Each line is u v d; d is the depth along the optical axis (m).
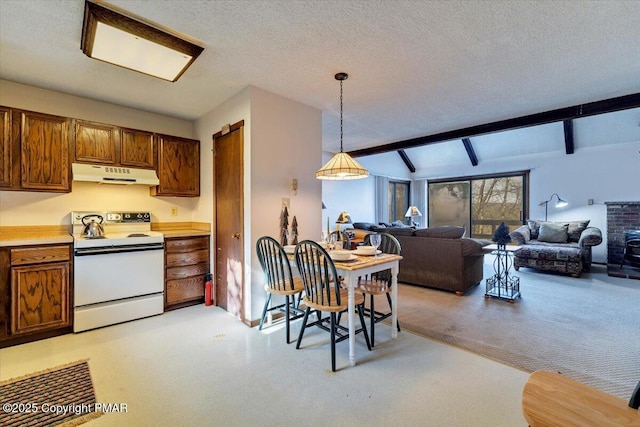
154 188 3.44
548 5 1.73
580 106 3.39
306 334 2.66
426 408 1.65
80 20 1.84
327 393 1.80
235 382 1.91
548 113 3.61
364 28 1.94
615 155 5.61
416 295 3.79
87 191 3.16
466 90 2.96
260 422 1.56
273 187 3.00
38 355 2.24
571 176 6.10
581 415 0.85
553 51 2.25
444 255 3.89
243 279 2.92
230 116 3.11
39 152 2.69
